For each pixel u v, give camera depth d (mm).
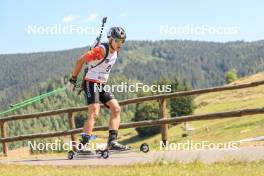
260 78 90562
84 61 10062
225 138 20516
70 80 10438
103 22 10094
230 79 168375
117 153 10859
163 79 59000
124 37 10016
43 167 10031
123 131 96688
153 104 70438
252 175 7625
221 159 9547
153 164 9383
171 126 64438
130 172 8453
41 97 13211
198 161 9148
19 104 13523
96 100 10383
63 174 8688
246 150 10594
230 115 13492
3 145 16656
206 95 102312
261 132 21156
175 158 10016
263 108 13078
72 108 15742
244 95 86312
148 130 81438
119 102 15203
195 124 64375
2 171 9398
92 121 10492
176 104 72562
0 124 16969
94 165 9945
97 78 10281
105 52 10039
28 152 16453
